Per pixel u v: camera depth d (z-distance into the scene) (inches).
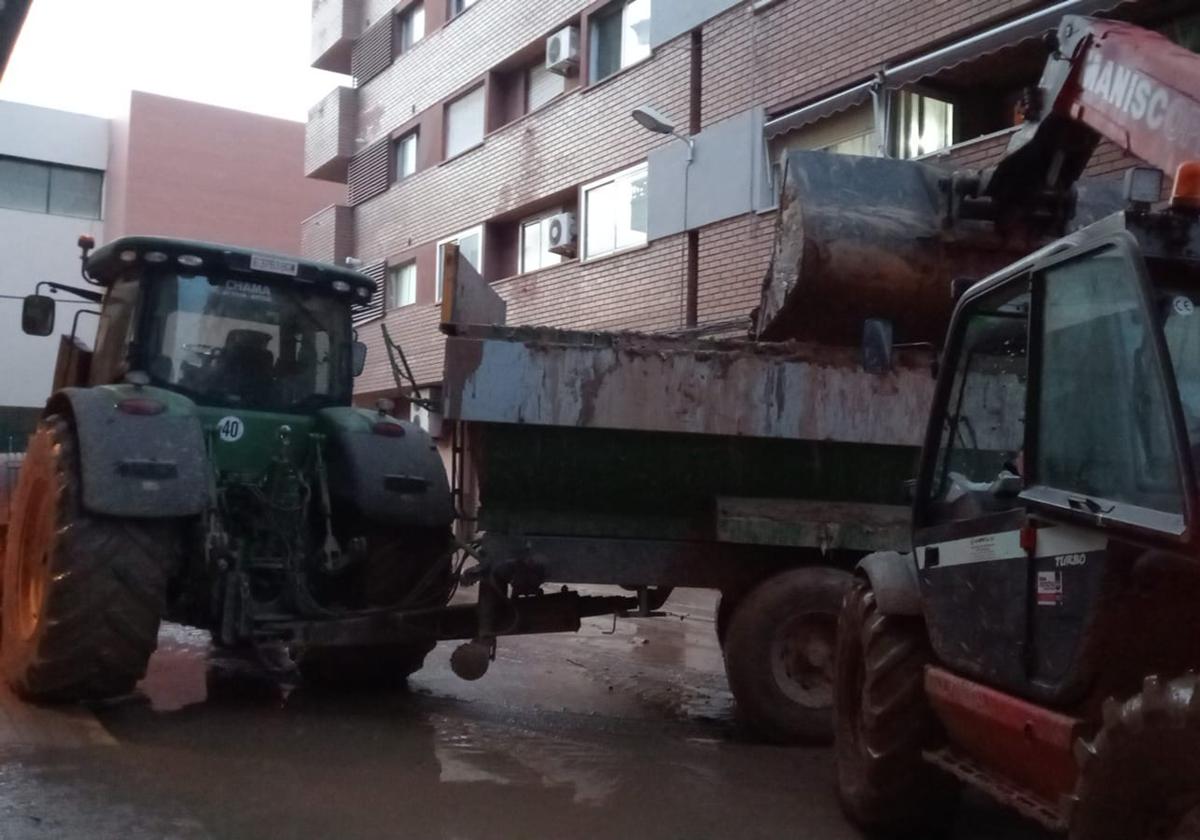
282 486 267.4
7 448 370.6
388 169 882.1
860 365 251.9
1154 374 124.1
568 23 665.0
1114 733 119.6
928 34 420.5
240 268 276.1
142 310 268.5
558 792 202.8
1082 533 135.3
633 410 243.8
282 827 177.3
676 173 553.6
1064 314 145.7
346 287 291.6
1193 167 130.9
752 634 243.4
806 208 256.4
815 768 225.3
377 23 904.9
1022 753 146.2
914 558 183.9
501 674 319.0
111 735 226.7
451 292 241.3
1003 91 437.1
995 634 154.9
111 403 243.9
